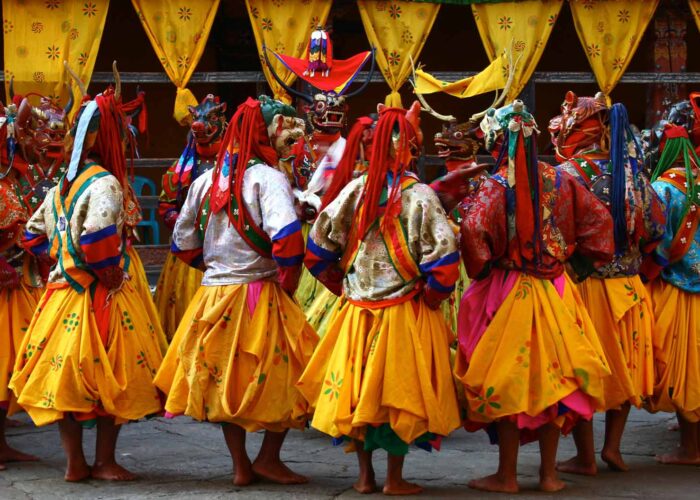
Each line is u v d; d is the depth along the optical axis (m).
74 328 4.93
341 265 4.86
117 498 4.70
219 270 4.98
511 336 4.69
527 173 4.75
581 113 5.37
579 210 4.89
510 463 4.78
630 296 5.28
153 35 9.52
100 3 9.47
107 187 4.95
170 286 7.04
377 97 15.14
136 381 5.07
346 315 4.77
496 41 9.73
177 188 6.65
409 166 5.32
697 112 5.81
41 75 9.39
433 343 4.68
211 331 4.84
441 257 4.53
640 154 5.34
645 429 6.52
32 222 5.30
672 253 5.56
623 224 5.22
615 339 5.21
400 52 9.72
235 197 4.93
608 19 9.78
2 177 5.58
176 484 4.98
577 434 5.18
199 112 6.49
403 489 4.71
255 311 4.88
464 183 4.93
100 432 5.09
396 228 4.63
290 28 9.62
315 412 4.72
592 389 4.71
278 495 4.73
